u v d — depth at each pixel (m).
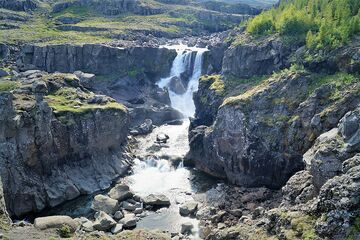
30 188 87.56
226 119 100.06
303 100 91.19
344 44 94.50
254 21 124.88
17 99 96.44
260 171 93.19
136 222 82.44
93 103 111.62
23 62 150.75
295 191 71.50
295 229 57.22
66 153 97.88
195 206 86.56
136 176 104.62
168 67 164.88
